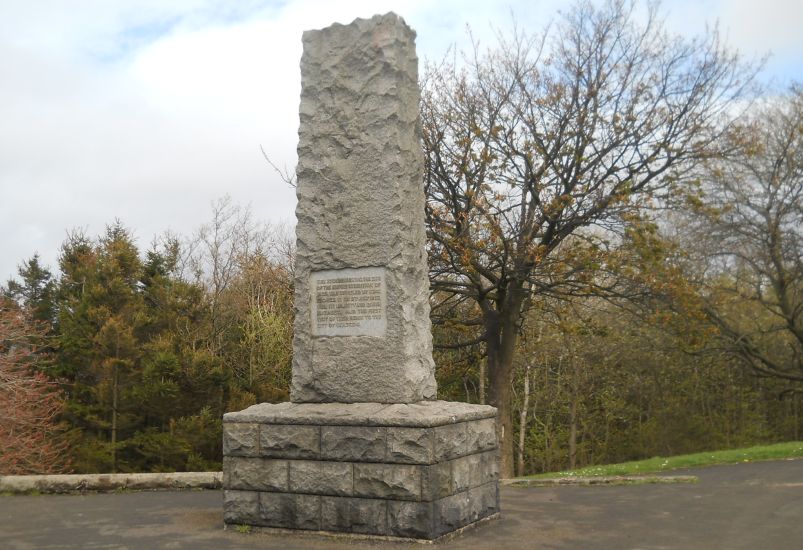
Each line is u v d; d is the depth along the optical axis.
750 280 24.55
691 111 18.11
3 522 8.44
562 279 18.44
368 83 8.20
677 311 18.34
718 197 22.67
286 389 28.97
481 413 8.09
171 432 27.92
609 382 31.80
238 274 34.62
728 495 10.26
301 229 8.30
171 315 30.20
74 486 10.45
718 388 32.31
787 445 18.55
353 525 7.33
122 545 7.26
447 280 20.09
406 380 7.76
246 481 7.81
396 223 7.94
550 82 19.16
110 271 30.23
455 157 17.89
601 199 17.23
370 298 7.96
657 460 16.84
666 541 7.30
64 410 27.97
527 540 7.34
